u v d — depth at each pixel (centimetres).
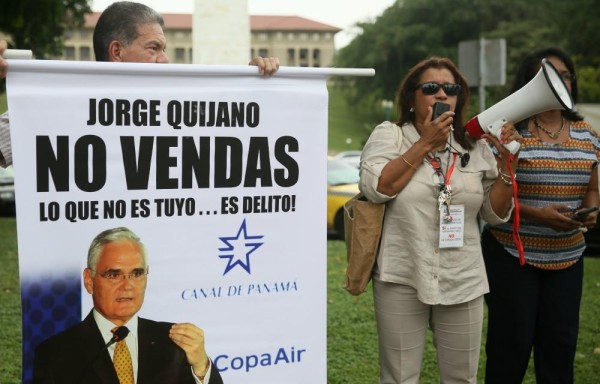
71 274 238
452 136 315
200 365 256
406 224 308
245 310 261
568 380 361
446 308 316
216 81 253
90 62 236
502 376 361
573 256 354
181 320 252
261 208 261
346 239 325
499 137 309
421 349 324
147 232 246
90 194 238
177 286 251
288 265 266
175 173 248
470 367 321
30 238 233
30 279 233
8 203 1772
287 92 262
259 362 264
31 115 231
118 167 241
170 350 251
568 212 347
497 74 818
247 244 260
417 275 307
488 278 360
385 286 318
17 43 1355
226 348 259
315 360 272
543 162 348
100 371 244
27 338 235
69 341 240
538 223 347
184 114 249
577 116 365
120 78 241
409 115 324
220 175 254
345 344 551
